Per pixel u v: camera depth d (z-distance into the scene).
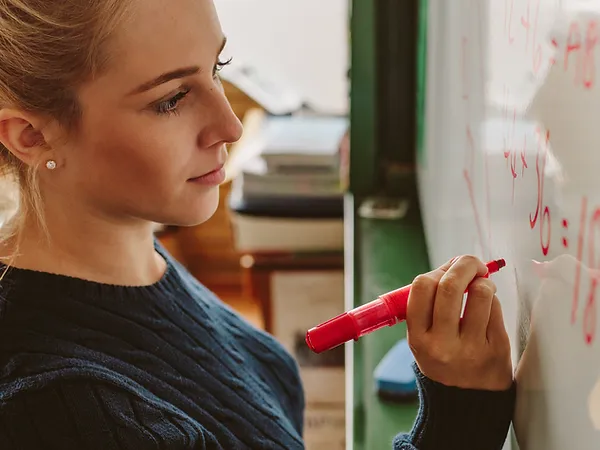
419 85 1.37
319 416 1.84
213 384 0.72
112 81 0.59
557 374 0.40
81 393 0.58
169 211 0.65
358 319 0.55
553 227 0.40
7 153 0.66
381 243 1.33
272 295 1.86
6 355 0.61
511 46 0.51
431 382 0.56
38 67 0.59
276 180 1.81
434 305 0.53
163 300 0.74
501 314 0.54
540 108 0.42
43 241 0.67
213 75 0.66
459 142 0.79
